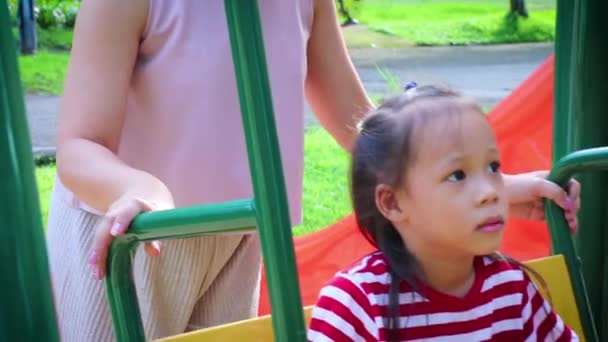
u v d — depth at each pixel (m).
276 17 1.44
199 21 1.39
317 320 1.18
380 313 1.18
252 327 1.26
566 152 1.54
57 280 1.55
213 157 1.43
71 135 1.34
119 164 1.27
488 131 1.21
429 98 1.22
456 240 1.18
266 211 1.03
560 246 1.49
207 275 1.52
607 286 1.69
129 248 1.18
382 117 1.23
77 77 1.35
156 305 1.50
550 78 2.19
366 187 1.24
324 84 1.61
